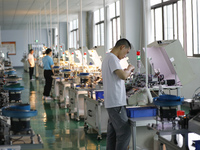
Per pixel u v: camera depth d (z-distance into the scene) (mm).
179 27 8242
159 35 9250
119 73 3105
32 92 10398
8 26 23234
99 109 4699
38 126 5656
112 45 13516
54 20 19859
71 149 4289
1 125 2645
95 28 15688
